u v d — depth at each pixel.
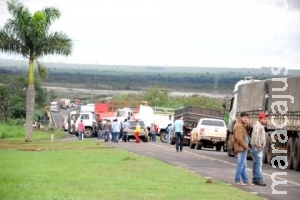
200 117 89.69
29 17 81.00
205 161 51.91
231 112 67.81
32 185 32.44
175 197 28.98
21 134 108.94
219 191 31.45
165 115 107.62
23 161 47.47
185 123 89.44
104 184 33.22
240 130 35.25
